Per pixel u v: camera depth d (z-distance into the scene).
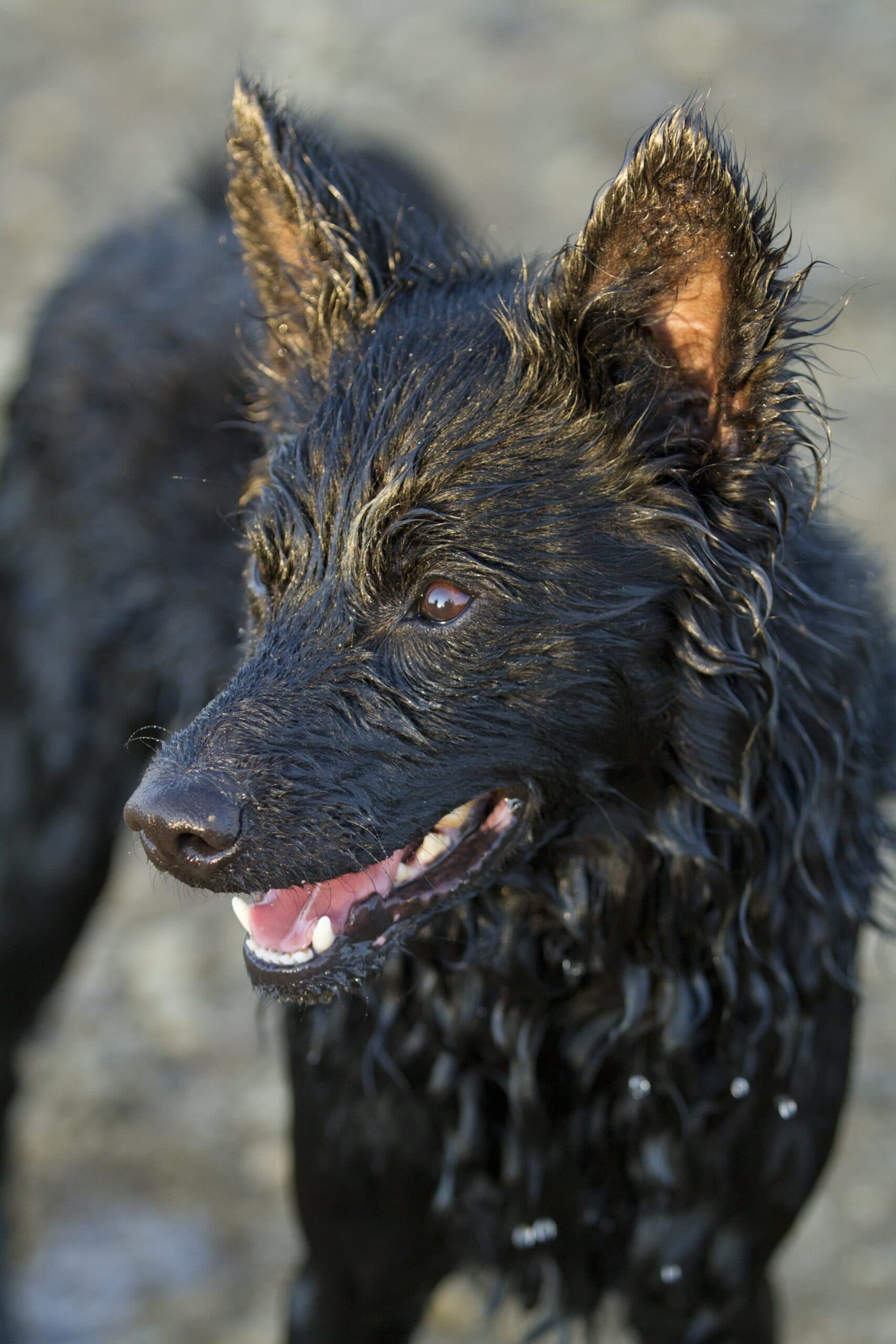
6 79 11.70
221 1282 4.57
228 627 4.23
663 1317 3.62
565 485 2.84
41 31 12.34
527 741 2.90
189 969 5.65
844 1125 4.90
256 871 2.74
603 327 2.80
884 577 3.41
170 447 4.50
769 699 2.91
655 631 2.91
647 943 3.24
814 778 3.07
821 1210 4.68
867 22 12.23
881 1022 5.31
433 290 3.22
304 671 2.84
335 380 3.06
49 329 4.98
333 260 3.19
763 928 3.16
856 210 9.89
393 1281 3.70
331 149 3.37
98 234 6.44
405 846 2.88
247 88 3.20
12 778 4.85
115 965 5.70
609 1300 4.08
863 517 7.28
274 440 3.28
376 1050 3.35
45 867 4.82
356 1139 3.47
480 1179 3.49
